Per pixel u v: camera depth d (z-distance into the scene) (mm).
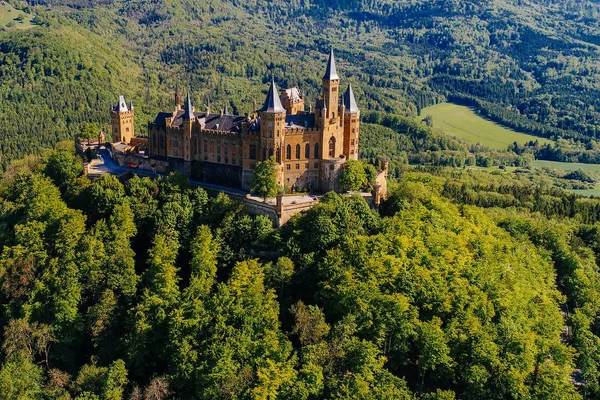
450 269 149375
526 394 122625
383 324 131125
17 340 138750
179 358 129500
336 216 164000
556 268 186875
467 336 130875
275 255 162625
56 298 147500
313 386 120125
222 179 197125
